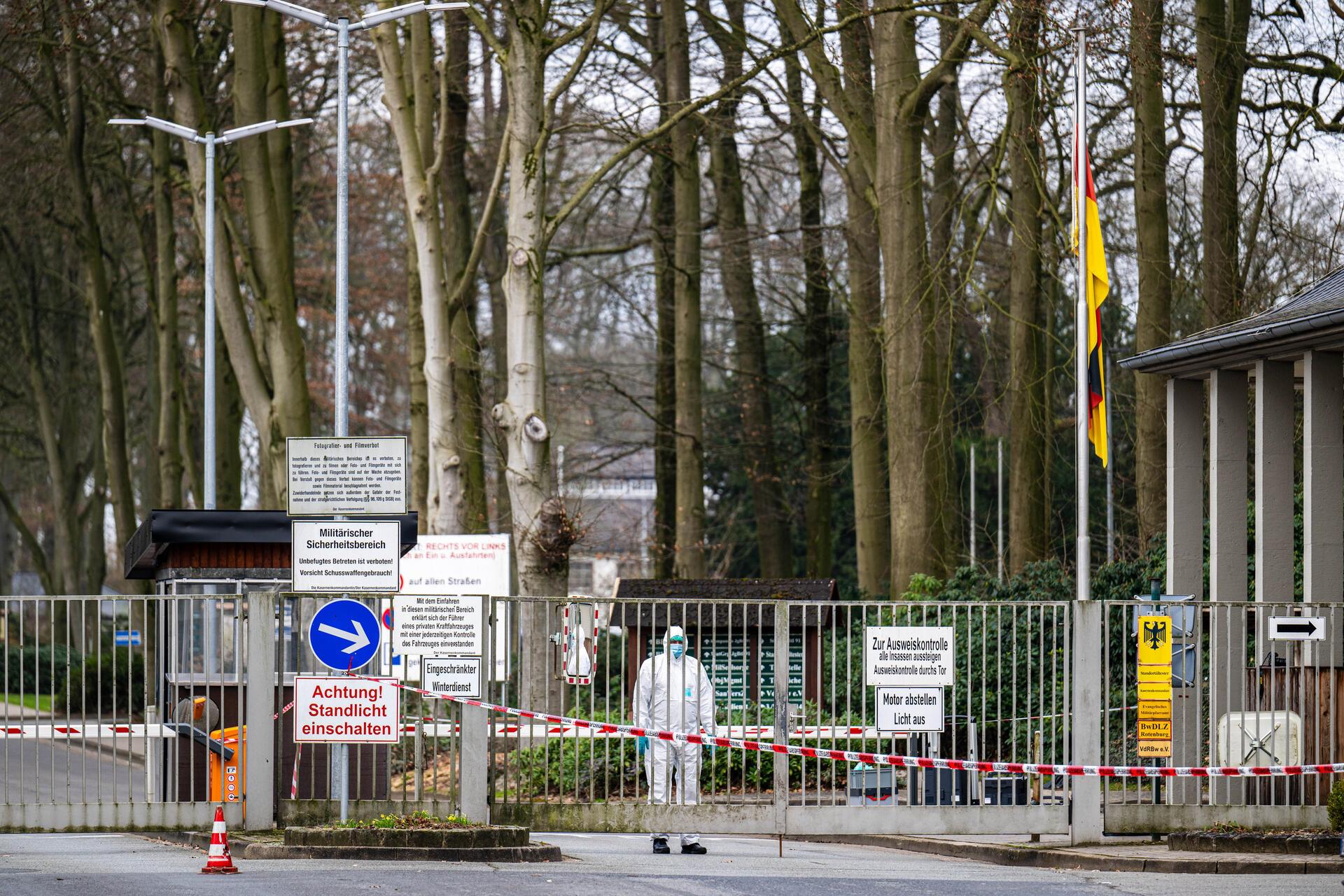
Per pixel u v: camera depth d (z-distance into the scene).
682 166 82.62
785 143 92.62
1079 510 39.75
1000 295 86.25
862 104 73.44
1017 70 62.50
